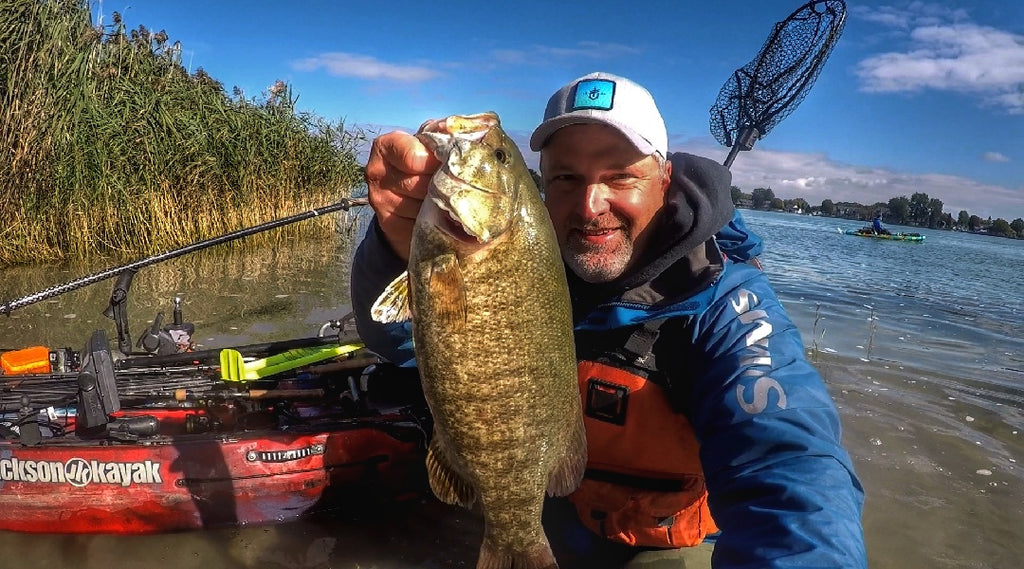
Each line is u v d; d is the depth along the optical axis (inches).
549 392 29.6
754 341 35.9
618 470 42.8
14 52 127.2
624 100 38.2
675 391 40.4
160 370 57.5
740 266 42.2
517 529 30.8
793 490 28.1
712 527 44.3
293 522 51.0
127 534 48.6
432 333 28.6
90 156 139.4
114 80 153.6
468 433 29.3
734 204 45.6
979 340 114.5
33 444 47.8
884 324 124.0
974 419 75.2
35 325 93.4
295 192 187.3
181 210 157.5
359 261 37.7
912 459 65.0
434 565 48.0
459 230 27.9
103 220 144.1
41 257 135.5
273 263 153.6
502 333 28.6
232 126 168.9
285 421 53.2
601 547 46.6
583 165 38.9
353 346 59.9
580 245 40.2
